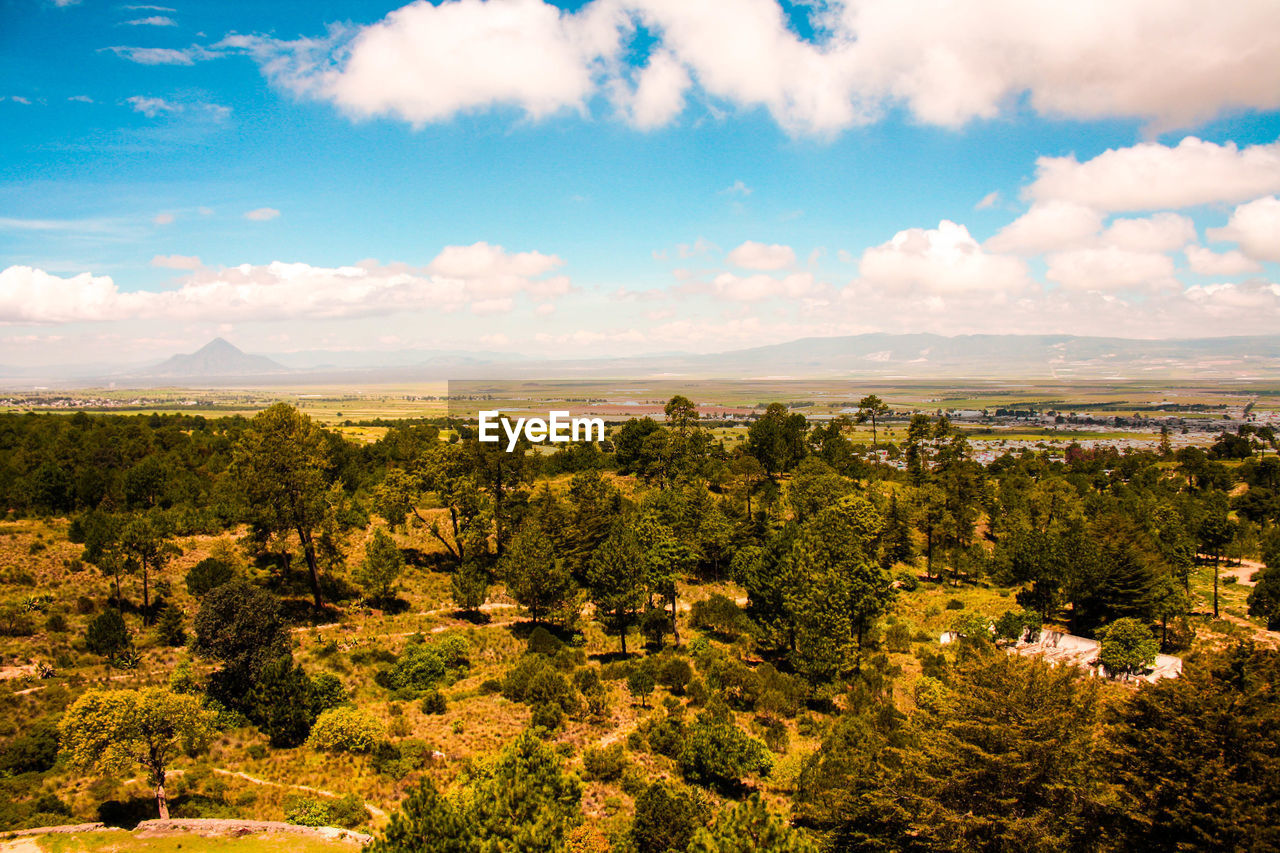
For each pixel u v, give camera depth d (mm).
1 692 35625
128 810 27328
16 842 23328
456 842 20406
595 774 33344
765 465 113188
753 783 35094
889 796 25938
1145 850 22156
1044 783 23484
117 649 41781
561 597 56562
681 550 57219
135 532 47281
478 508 64750
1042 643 61125
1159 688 24203
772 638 55438
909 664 55562
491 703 41344
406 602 57719
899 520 82125
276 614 40344
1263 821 20422
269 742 34531
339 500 55781
